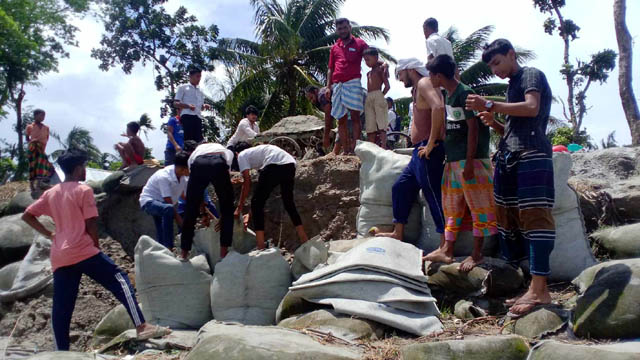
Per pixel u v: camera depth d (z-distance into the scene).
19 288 6.62
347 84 7.00
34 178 9.41
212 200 7.25
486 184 4.59
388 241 4.71
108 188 8.02
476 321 4.16
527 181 3.84
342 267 4.44
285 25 16.86
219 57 19.53
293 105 18.39
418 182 5.06
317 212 6.50
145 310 5.15
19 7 17.59
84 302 6.43
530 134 3.87
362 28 18.67
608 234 4.88
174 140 8.48
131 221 8.03
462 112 4.47
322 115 18.00
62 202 4.62
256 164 5.56
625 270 3.56
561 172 4.77
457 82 4.51
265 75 18.31
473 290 4.48
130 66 20.20
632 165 6.31
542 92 3.91
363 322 4.02
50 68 18.73
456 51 19.59
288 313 4.56
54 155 26.47
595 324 3.43
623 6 9.16
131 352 4.51
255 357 3.24
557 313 3.75
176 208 6.61
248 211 6.98
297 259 5.17
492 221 4.55
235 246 5.94
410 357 3.39
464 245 5.10
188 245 5.34
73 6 18.84
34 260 6.91
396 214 5.21
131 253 7.89
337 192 6.42
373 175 5.61
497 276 4.41
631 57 9.08
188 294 5.12
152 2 20.31
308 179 6.68
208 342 3.51
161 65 20.52
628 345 3.08
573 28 16.17
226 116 19.97
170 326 5.02
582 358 2.88
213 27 20.78
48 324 6.22
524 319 3.80
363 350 3.65
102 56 19.98
